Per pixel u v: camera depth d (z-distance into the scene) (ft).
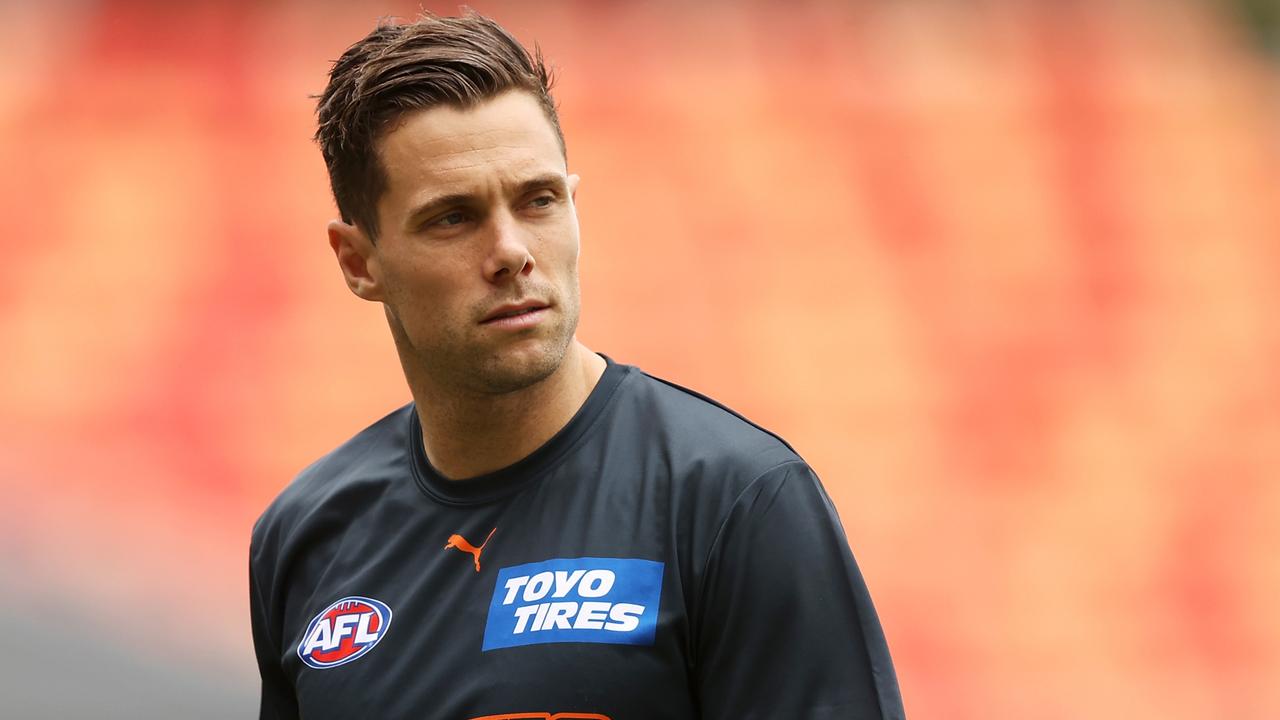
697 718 20.68
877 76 124.88
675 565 20.75
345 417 93.30
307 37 122.42
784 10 129.59
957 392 98.37
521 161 21.16
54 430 90.74
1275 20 160.86
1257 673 80.69
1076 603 84.17
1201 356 103.76
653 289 103.50
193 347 97.14
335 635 22.70
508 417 22.27
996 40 128.67
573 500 21.95
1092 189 116.57
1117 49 128.98
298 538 24.38
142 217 105.91
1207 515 90.33
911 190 114.73
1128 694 78.89
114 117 113.60
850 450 93.76
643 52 125.18
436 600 22.02
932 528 88.33
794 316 102.68
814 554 20.59
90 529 75.97
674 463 21.57
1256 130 124.16
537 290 21.12
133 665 61.16
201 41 120.57
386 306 23.40
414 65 21.47
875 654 20.47
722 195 112.27
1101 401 98.99
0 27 119.85
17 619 61.82
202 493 87.10
